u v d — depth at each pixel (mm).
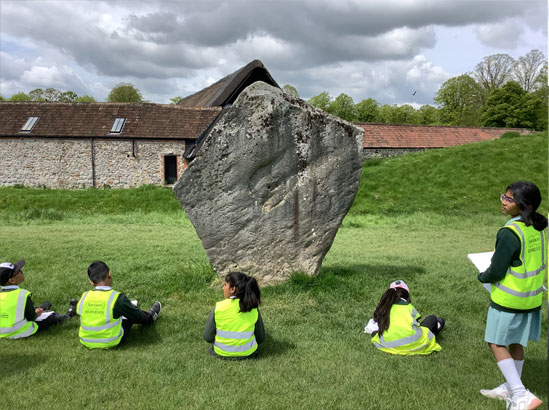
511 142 25688
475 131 39156
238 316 4324
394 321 4566
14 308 4793
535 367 4262
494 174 21422
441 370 4160
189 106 29109
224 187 6469
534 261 3365
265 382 3879
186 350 4586
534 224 3365
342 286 6770
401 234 13938
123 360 4289
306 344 4797
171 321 5484
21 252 9391
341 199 6691
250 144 6344
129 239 11828
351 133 6582
